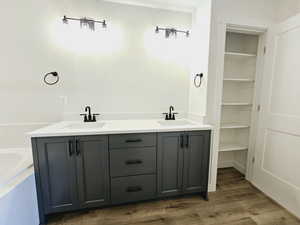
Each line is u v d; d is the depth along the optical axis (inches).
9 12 67.6
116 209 67.8
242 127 94.0
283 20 75.7
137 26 81.1
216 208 69.3
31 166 59.7
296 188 64.8
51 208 60.2
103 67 80.0
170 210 67.7
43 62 73.5
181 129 68.2
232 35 97.8
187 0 77.7
